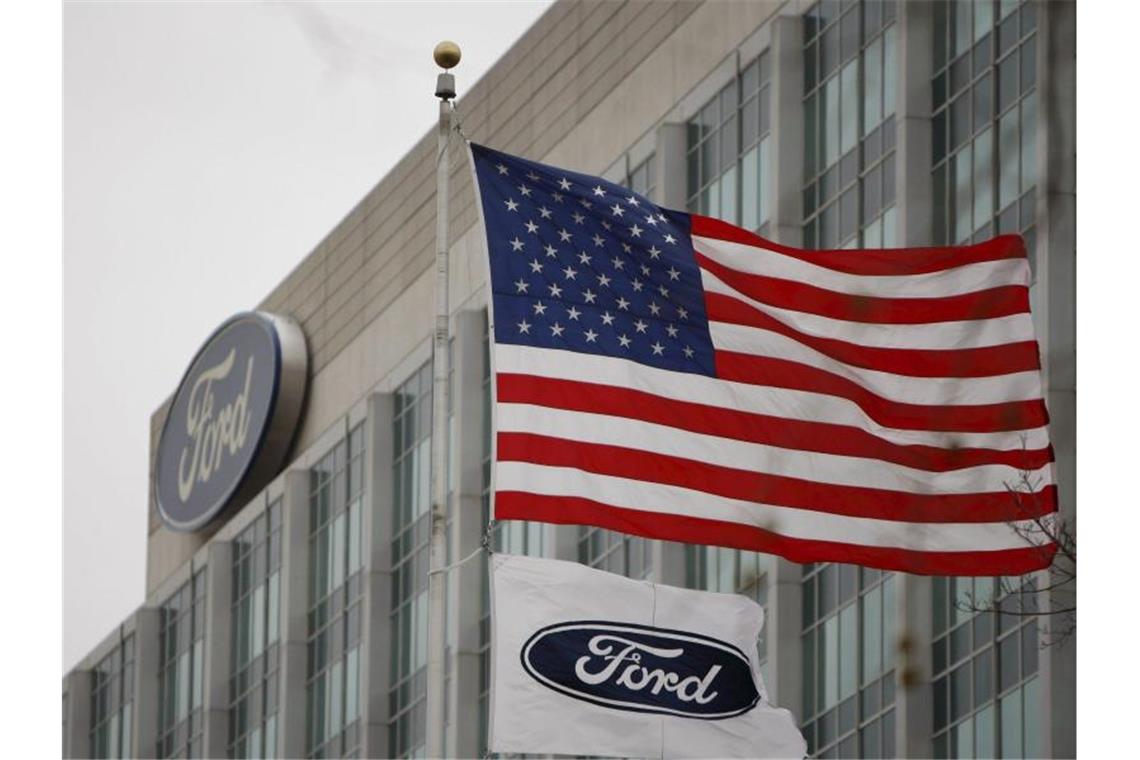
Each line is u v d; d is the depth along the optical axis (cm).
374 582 8369
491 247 2738
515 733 2547
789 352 2827
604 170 7325
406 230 8612
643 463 2711
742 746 2616
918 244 5653
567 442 2686
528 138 7844
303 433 9325
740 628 2644
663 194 6875
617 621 2603
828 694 5797
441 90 2722
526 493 2647
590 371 2723
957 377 2878
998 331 2902
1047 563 2825
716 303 2816
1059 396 5006
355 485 8719
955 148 5634
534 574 2597
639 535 2680
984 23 5569
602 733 2573
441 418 2652
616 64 7344
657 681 2597
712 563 6350
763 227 6400
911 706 5375
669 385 2759
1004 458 2859
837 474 2798
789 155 6291
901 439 2850
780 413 2802
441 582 2628
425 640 8050
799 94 6344
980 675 5209
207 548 9694
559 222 2780
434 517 2644
